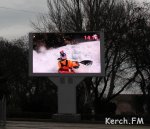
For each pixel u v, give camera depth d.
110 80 51.88
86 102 50.56
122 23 50.44
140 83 49.72
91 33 39.16
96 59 39.00
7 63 67.75
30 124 33.25
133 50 48.84
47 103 47.34
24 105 47.38
